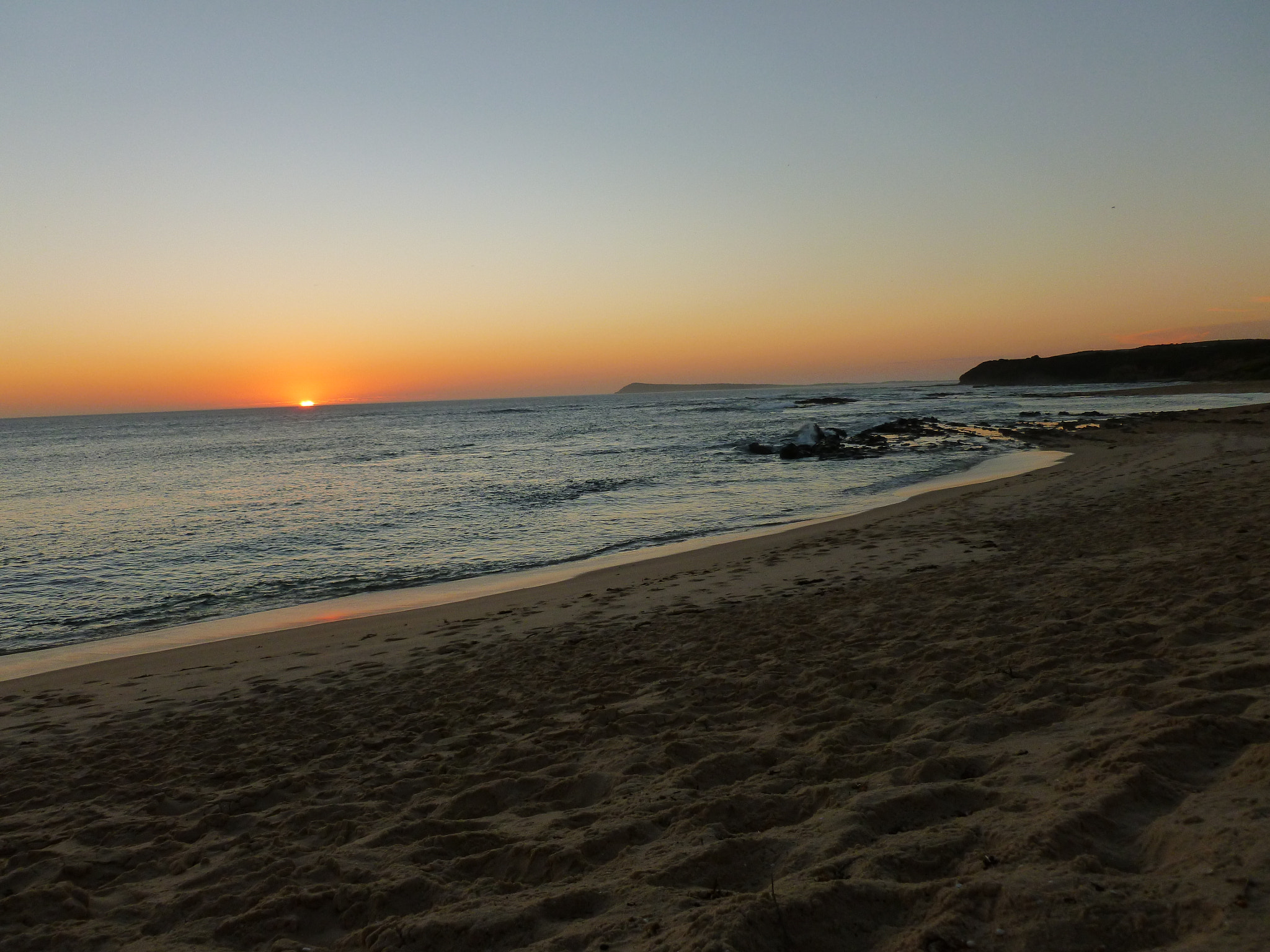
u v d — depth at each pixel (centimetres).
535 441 5453
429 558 1582
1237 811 269
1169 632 570
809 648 702
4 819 504
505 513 2131
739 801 371
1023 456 2908
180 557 1691
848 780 388
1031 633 627
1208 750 335
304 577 1458
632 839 354
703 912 259
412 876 343
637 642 820
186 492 2952
